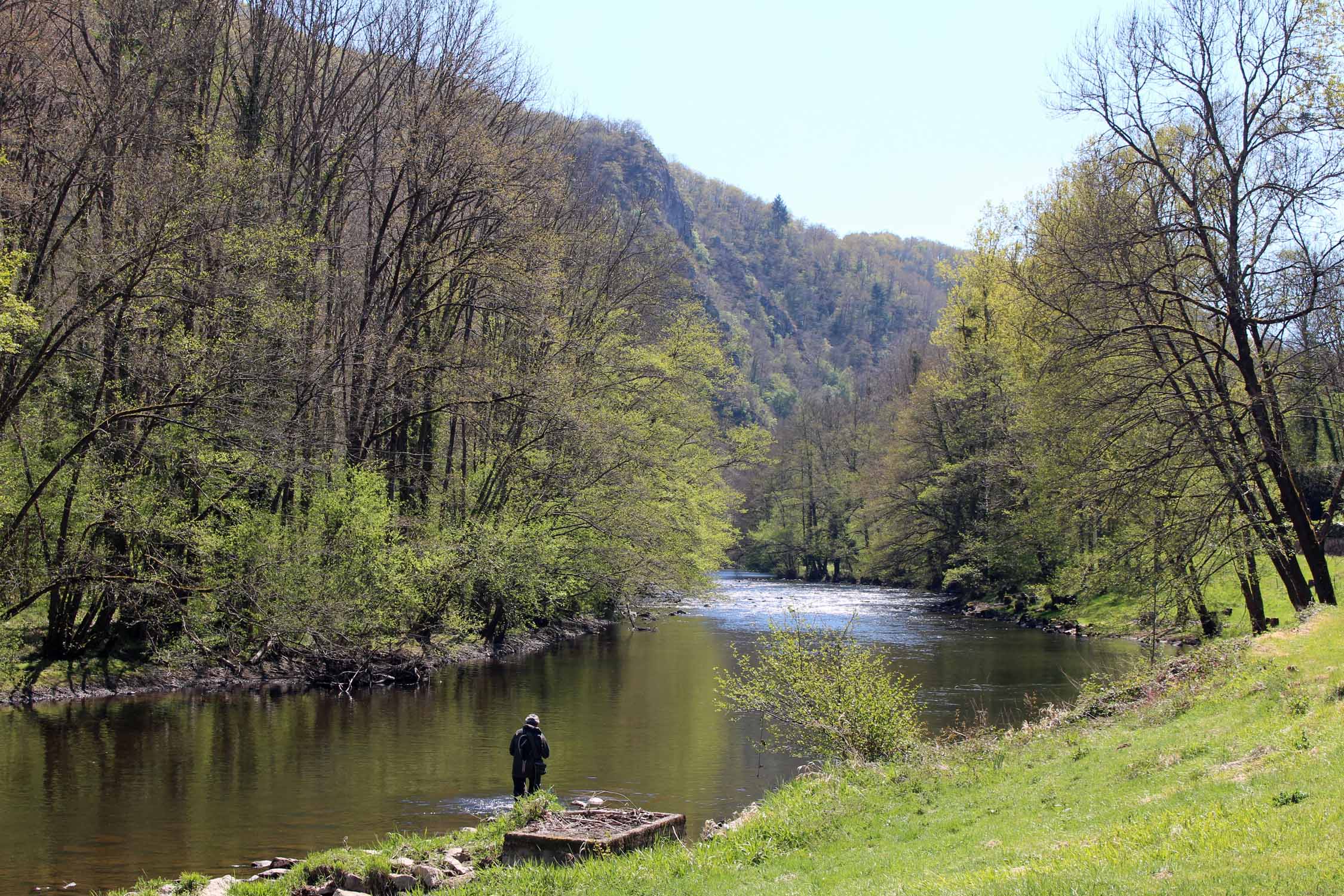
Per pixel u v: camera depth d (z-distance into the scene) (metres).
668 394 44.09
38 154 23.62
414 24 35.12
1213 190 24.05
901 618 51.25
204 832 14.80
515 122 38.25
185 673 27.53
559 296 38.84
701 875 10.96
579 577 38.88
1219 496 24.03
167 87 25.44
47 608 28.19
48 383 24.34
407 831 15.02
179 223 22.33
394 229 36.75
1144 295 24.41
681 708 26.08
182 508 24.80
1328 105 22.86
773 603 61.53
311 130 33.66
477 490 36.41
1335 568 36.72
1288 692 14.23
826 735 18.48
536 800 14.77
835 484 89.38
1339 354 22.67
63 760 18.80
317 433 28.16
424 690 28.73
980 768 15.02
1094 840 9.59
